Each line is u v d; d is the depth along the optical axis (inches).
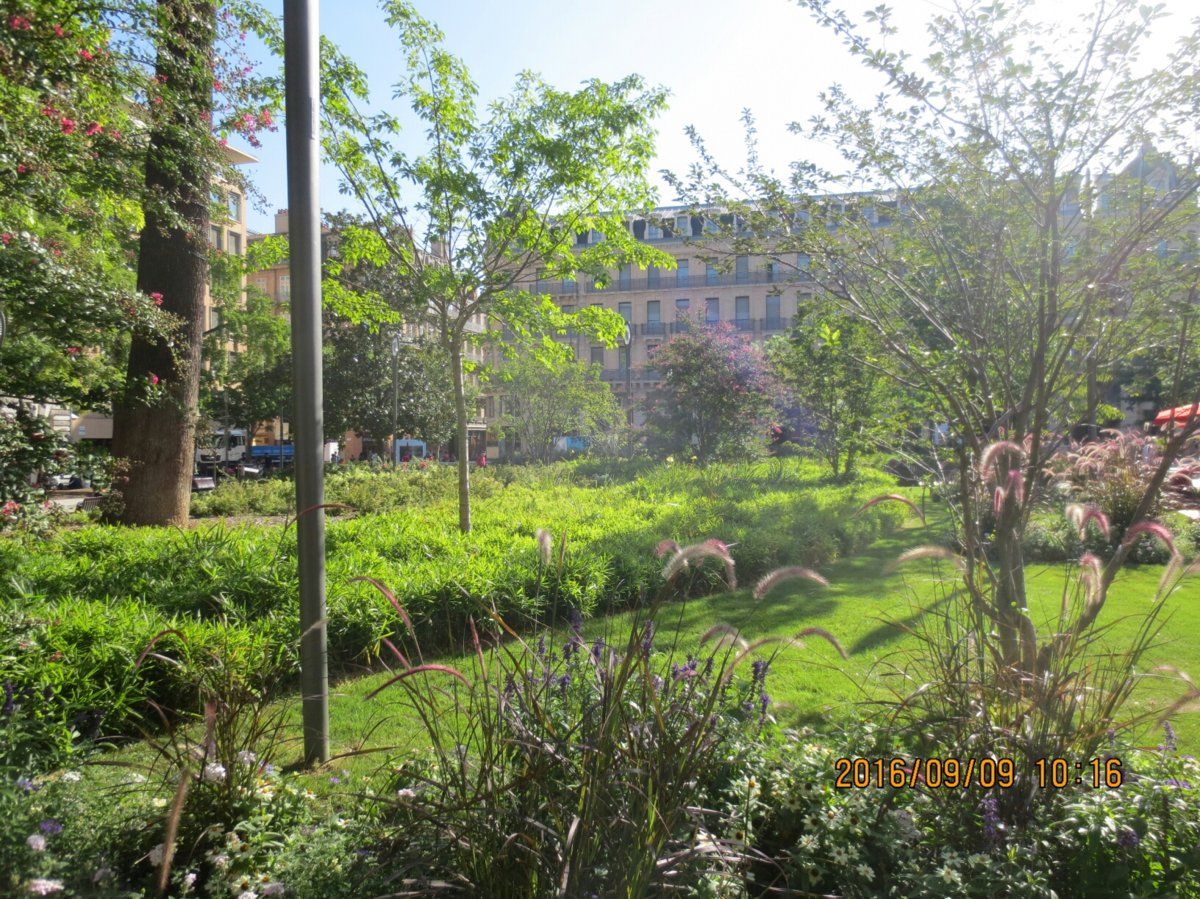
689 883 80.0
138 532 307.3
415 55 300.5
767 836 100.9
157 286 367.2
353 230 315.9
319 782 124.7
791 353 621.6
